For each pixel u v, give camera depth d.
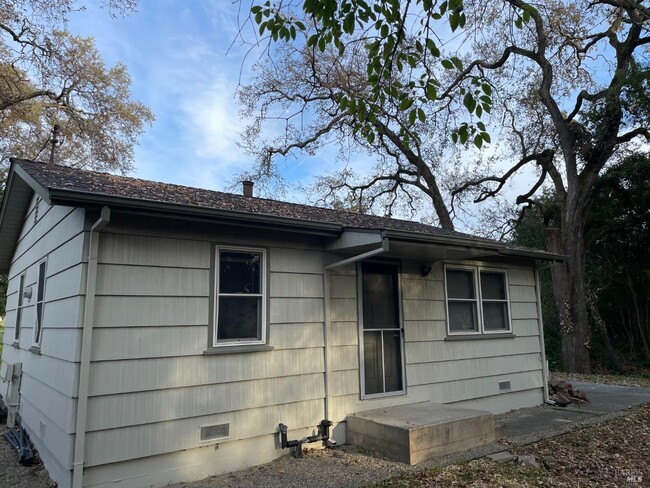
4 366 8.66
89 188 4.30
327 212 8.54
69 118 20.16
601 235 15.10
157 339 4.59
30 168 5.53
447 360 7.29
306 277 5.88
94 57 19.47
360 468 4.81
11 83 17.67
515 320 8.57
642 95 12.56
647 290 15.56
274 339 5.44
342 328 6.14
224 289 5.20
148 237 4.69
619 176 14.76
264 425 5.20
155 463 4.42
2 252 9.04
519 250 7.45
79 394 4.04
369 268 6.66
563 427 6.54
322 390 5.78
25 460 5.12
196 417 4.73
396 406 6.39
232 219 4.80
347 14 3.77
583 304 13.90
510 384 8.14
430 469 4.74
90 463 4.04
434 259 7.25
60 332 4.80
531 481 4.38
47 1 13.98
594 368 15.23
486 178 18.61
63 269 4.94
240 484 4.42
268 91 15.46
